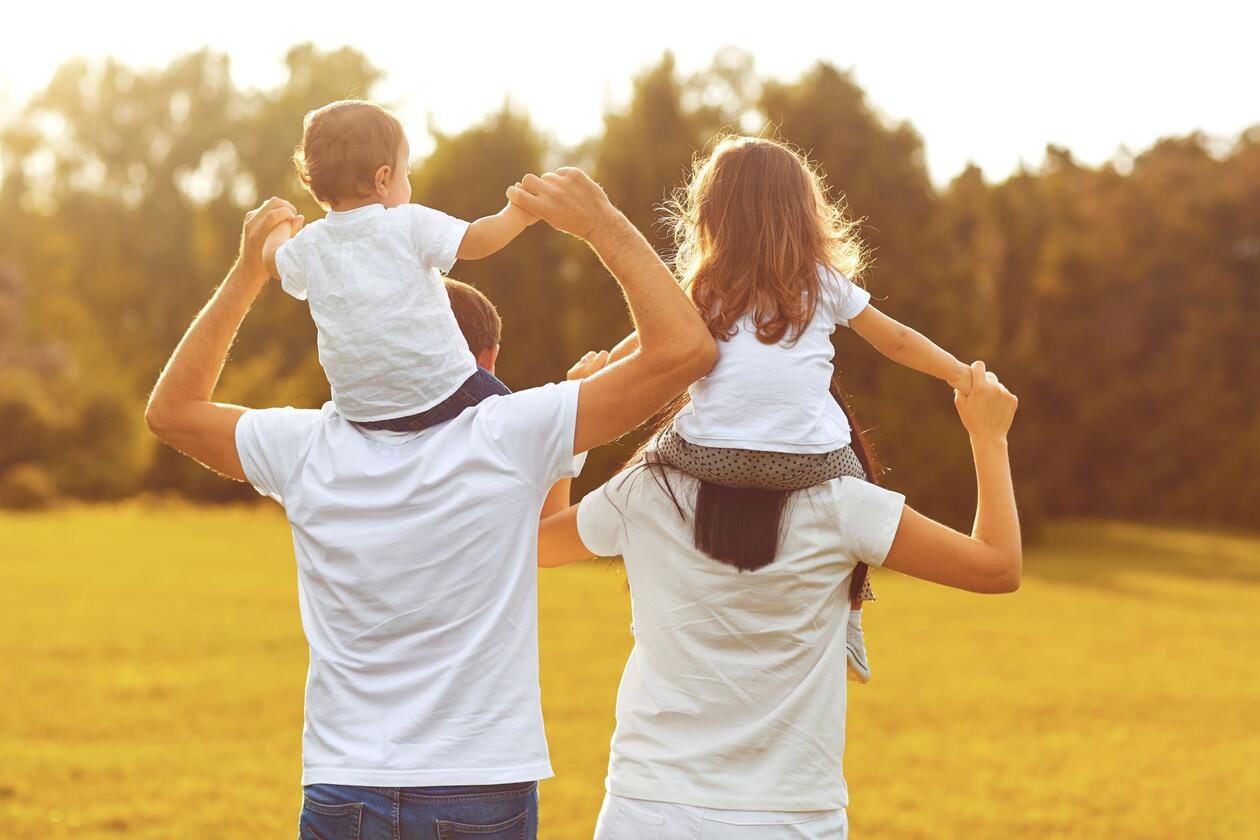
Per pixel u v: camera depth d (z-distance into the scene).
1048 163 50.69
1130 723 12.44
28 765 9.66
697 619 2.50
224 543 29.03
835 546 2.48
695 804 2.45
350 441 2.40
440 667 2.28
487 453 2.31
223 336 2.61
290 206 2.62
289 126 56.03
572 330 33.06
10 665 14.23
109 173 59.41
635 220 31.61
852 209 32.34
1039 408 43.88
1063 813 8.84
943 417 31.50
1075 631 19.25
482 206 34.25
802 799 2.46
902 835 8.20
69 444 40.00
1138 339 45.84
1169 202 47.19
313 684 2.35
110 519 34.25
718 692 2.48
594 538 2.65
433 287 2.39
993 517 2.54
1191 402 43.84
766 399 2.45
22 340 52.62
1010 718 12.62
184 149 55.97
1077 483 44.81
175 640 16.30
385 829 2.23
